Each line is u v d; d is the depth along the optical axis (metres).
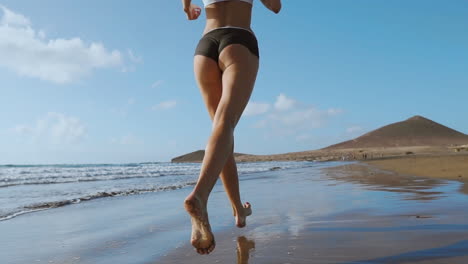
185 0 2.45
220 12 2.13
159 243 2.84
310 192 6.59
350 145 131.50
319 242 2.57
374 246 2.39
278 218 3.75
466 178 7.62
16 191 9.44
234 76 1.99
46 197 7.70
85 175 19.22
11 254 2.72
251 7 2.20
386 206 4.25
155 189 9.05
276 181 10.69
